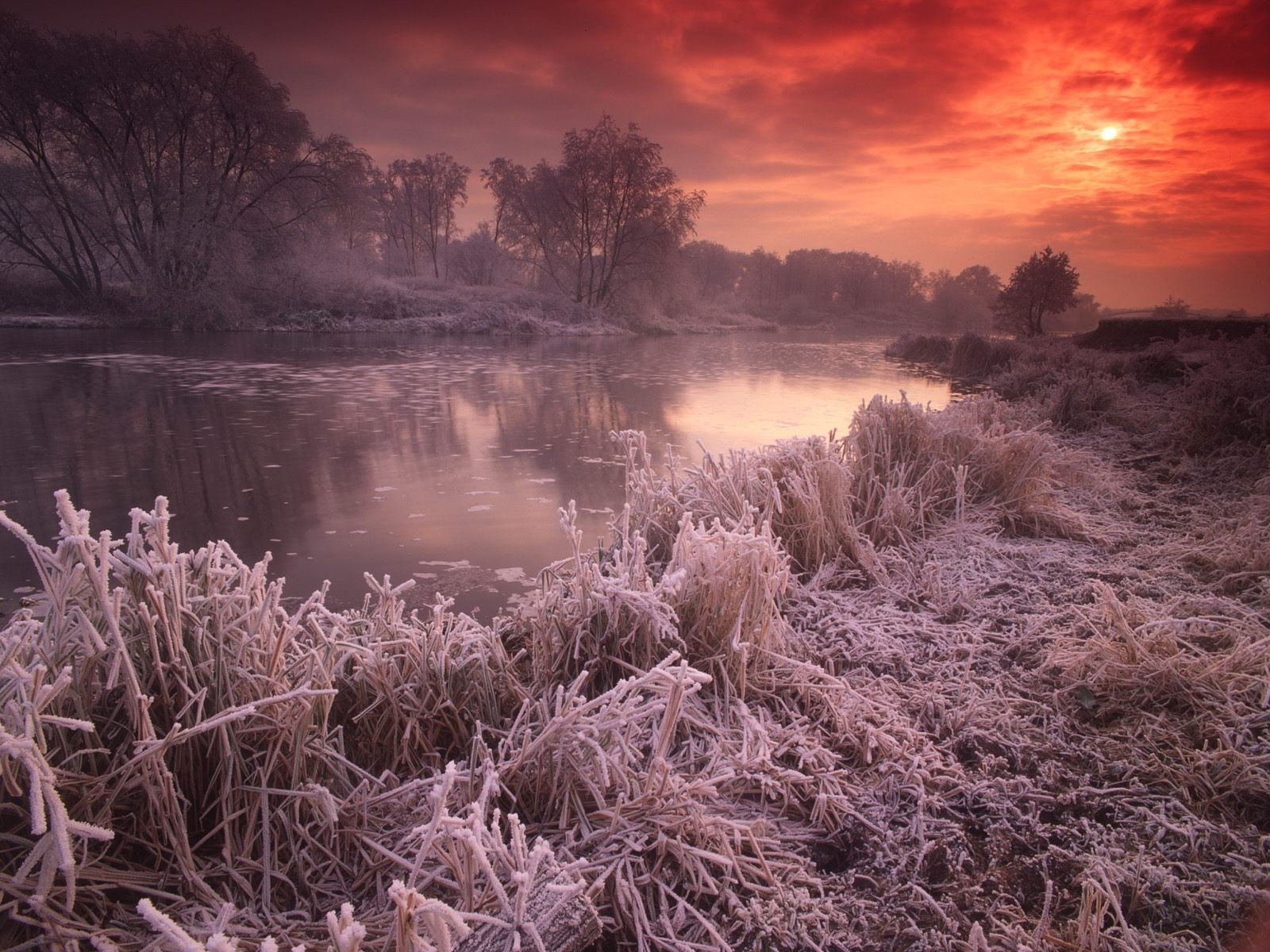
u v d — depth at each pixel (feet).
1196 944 4.75
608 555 10.26
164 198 80.43
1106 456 21.16
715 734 6.89
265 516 15.85
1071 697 7.97
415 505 16.89
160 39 77.92
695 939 4.90
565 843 5.44
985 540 12.87
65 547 5.03
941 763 6.64
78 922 4.01
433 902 3.38
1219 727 6.90
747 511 10.06
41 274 94.32
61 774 4.43
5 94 72.33
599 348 77.97
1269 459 17.66
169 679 5.33
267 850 5.00
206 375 41.29
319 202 90.27
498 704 7.16
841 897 5.28
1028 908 5.22
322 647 6.38
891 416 15.24
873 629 9.40
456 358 59.31
